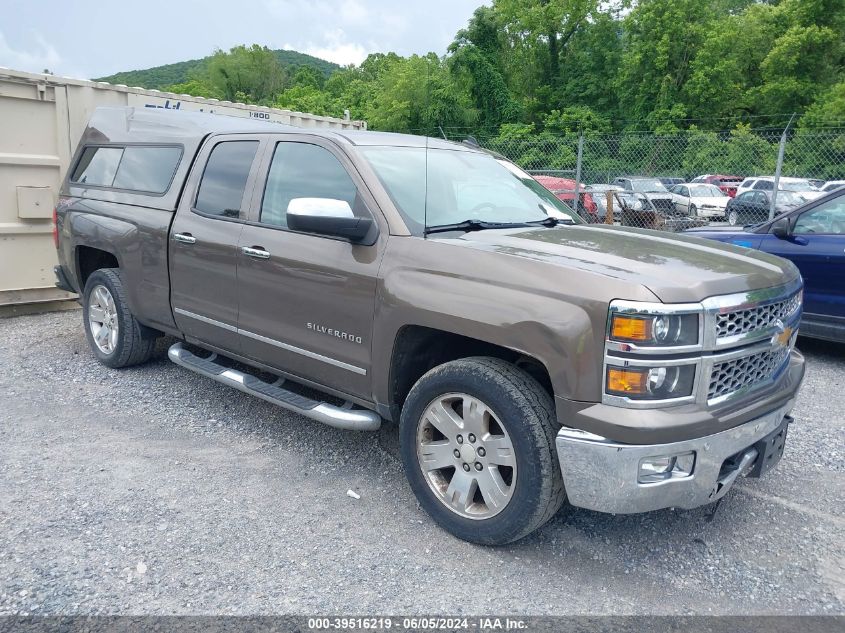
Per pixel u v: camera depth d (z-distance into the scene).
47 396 4.95
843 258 6.11
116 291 5.24
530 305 2.84
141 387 5.18
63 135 7.53
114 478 3.72
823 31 37.94
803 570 3.08
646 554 3.17
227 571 2.91
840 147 19.14
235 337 4.26
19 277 7.37
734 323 2.83
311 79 79.94
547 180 13.02
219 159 4.52
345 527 3.30
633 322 2.62
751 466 3.13
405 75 36.50
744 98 39.59
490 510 3.05
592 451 2.70
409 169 3.85
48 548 3.02
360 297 3.45
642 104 41.72
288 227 3.58
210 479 3.76
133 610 2.63
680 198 19.22
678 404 2.69
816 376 6.02
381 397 3.48
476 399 3.04
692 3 39.97
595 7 45.31
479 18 39.34
